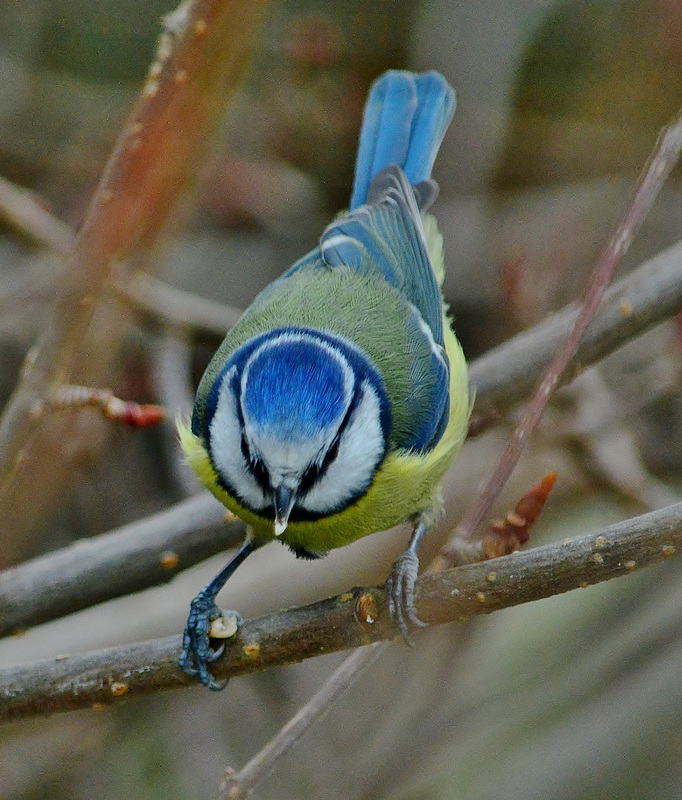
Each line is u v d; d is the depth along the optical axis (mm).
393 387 8016
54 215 12922
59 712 6859
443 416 8398
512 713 10969
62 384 6156
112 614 10664
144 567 8805
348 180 13805
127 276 6098
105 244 5836
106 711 11648
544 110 13711
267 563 11016
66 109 13531
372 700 11062
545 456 11203
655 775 10789
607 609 11508
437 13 13266
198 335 10859
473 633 10742
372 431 7773
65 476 7285
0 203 10867
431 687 10719
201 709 11930
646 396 11297
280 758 6152
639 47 13406
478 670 11086
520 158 13773
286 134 13516
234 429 7527
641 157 13422
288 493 7211
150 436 12086
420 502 8359
